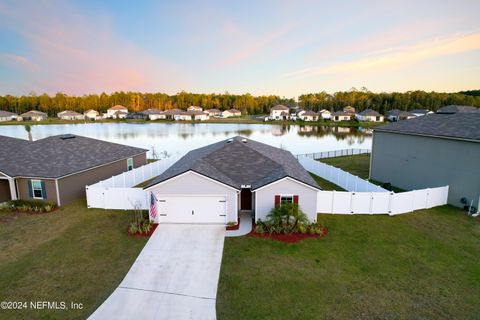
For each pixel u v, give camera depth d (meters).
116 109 133.50
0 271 11.47
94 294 10.14
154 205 15.91
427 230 15.22
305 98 169.88
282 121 105.81
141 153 28.28
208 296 10.05
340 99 140.75
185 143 53.78
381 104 120.56
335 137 63.81
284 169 16.97
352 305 9.51
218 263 12.10
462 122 20.14
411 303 9.60
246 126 94.12
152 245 13.66
